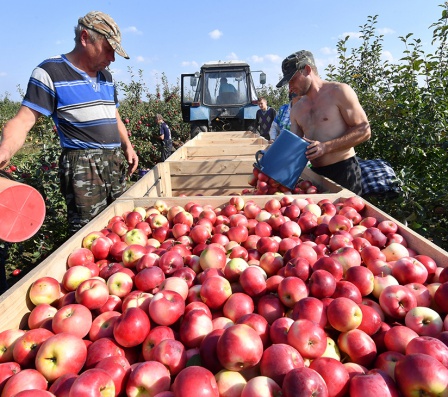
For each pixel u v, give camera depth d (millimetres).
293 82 4109
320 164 4309
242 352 1394
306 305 1692
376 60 7855
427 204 4840
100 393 1284
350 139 3836
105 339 1642
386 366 1522
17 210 2262
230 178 4949
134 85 20016
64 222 6301
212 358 1509
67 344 1498
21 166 6621
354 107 3914
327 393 1291
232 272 2111
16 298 1884
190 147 6617
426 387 1281
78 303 1925
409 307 1820
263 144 7051
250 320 1650
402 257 2332
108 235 2801
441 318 1818
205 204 3490
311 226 2902
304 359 1515
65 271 2359
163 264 2197
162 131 14375
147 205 3455
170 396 1317
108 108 3943
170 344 1537
